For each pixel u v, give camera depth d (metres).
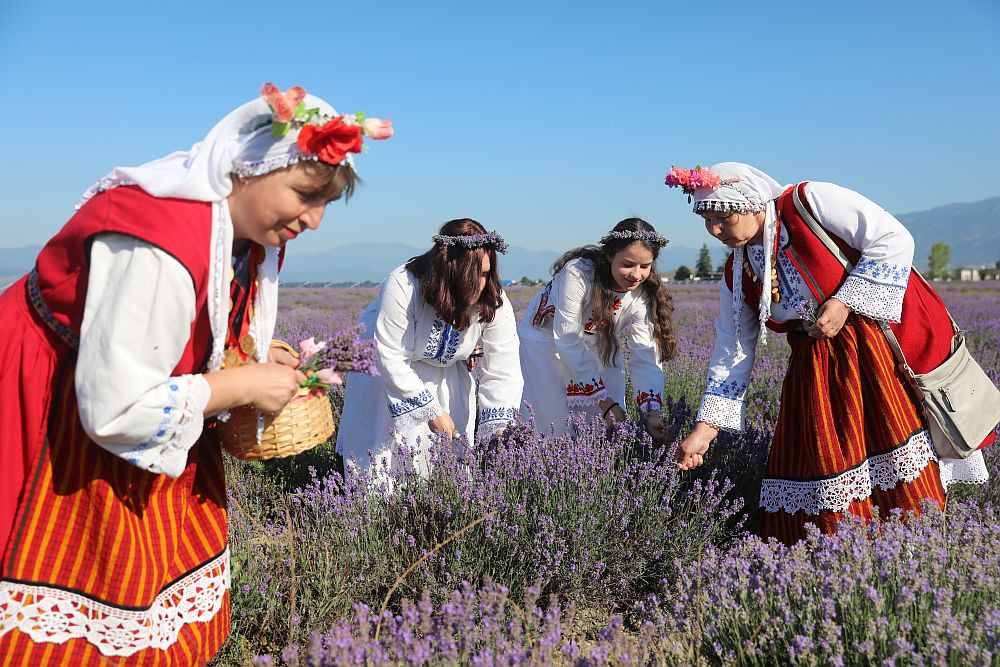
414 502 3.38
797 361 3.24
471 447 3.66
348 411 4.10
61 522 1.84
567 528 3.19
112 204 1.78
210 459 2.18
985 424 3.18
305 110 1.84
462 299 3.50
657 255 4.05
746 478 4.03
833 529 3.11
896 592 2.33
